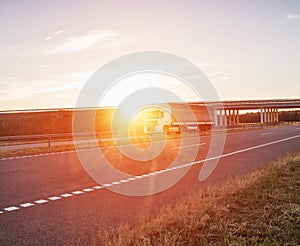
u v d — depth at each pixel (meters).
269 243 5.12
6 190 10.01
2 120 48.19
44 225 6.76
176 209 7.16
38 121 49.94
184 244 5.34
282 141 28.22
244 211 6.89
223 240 5.37
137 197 9.13
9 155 19.73
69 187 10.45
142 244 5.34
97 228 6.55
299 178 10.05
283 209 6.87
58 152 21.38
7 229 6.54
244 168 14.07
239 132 45.06
